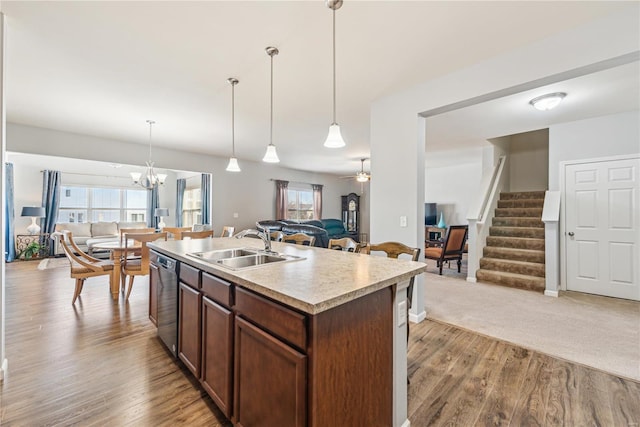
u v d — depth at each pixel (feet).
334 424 3.72
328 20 6.50
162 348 7.53
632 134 11.60
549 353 7.38
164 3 5.96
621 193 11.80
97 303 10.93
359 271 4.95
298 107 11.72
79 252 11.50
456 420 5.09
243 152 20.29
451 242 16.65
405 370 4.98
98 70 8.75
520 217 16.74
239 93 10.39
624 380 6.22
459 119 12.81
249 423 4.41
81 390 5.80
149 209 27.48
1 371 6.12
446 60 8.12
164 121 13.53
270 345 3.99
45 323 9.04
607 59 6.31
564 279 13.03
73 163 22.31
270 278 4.46
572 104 11.00
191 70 8.75
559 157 13.28
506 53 7.73
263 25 6.69
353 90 10.03
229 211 22.44
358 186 33.22
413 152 9.67
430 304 11.14
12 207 20.33
